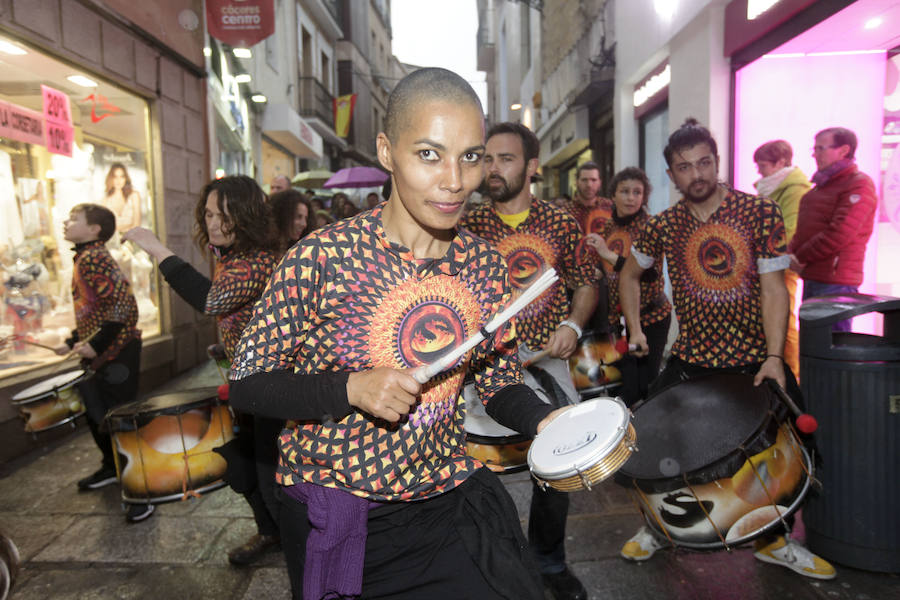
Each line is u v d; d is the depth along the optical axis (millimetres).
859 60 4562
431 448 1294
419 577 1271
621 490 3281
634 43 7766
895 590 2258
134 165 6094
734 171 5484
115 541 2959
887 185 4488
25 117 4598
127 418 2693
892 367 2264
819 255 4168
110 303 3568
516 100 22172
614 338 3117
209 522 3135
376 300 1203
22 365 4449
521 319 2480
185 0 7102
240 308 2445
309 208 3609
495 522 1311
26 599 2494
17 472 3936
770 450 1914
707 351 2465
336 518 1217
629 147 8453
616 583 2402
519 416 1413
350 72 27172
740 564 2480
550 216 2477
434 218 1144
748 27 4957
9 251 4438
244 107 11859
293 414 1144
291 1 16578
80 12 5066
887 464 2285
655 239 2602
